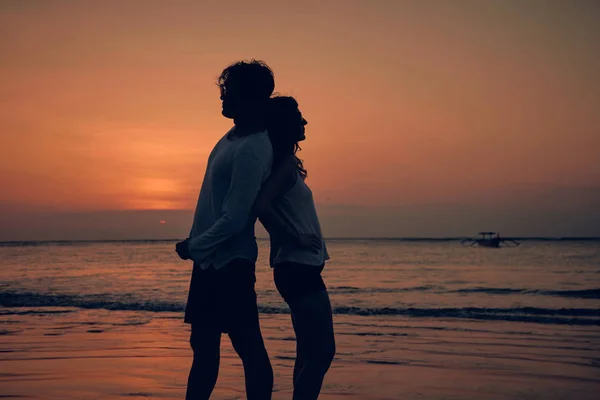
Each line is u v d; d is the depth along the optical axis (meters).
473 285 22.36
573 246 120.38
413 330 7.78
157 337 6.75
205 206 2.30
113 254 70.06
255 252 2.32
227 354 5.33
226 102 2.30
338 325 8.50
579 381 4.30
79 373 4.43
